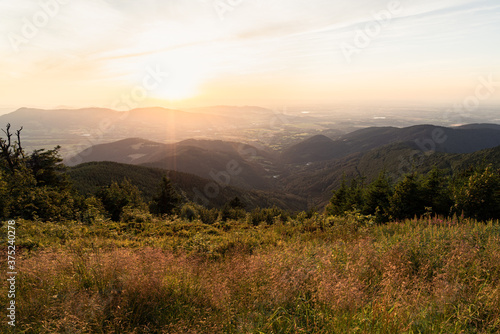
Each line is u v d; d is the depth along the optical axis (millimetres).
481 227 7051
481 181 11984
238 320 3053
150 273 3871
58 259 4648
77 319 2744
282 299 3355
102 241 8164
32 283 3887
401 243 5461
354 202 22875
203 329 2840
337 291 3072
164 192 35250
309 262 4594
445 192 15352
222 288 3648
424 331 2662
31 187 19469
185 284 3865
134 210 17359
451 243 5129
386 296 3111
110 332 2625
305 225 11477
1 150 23953
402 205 15039
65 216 19641
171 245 8727
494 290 3025
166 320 3057
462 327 2711
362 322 2773
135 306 3244
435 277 3533
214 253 7203
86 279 3951
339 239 7219
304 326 2914
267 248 7172
